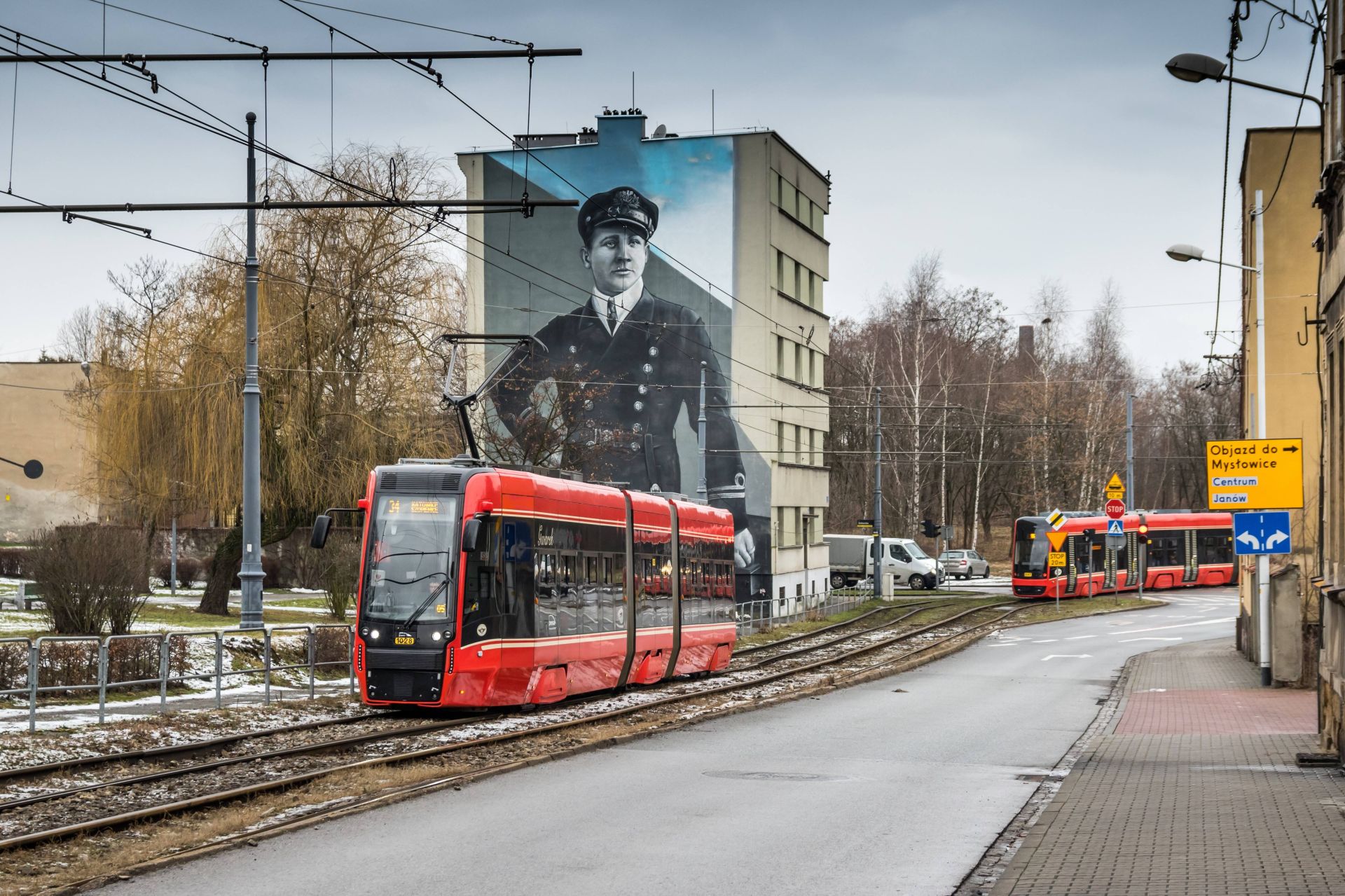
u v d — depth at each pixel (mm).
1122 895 9062
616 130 56875
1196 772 15344
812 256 62719
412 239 36719
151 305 40438
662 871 10133
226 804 13289
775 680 29047
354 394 35375
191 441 33625
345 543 35156
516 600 21844
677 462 56031
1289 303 34406
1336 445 16656
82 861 10648
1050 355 85312
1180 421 101000
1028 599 57688
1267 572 26828
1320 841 10922
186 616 32312
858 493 92812
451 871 10062
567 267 56875
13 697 20594
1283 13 16688
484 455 40844
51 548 25156
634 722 20891
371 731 19188
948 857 10711
